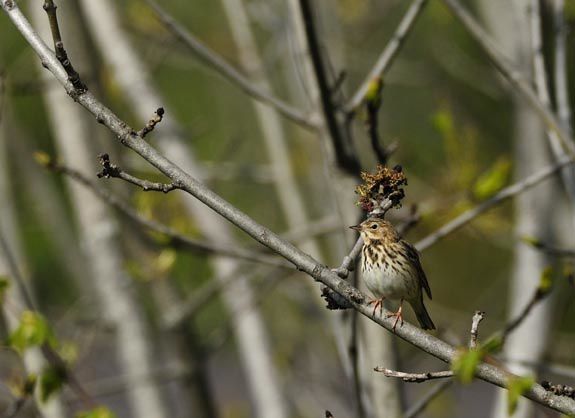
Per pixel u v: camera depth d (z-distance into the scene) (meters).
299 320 17.94
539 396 6.47
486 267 23.77
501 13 13.52
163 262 12.18
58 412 10.86
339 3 17.89
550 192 13.05
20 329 8.97
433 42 17.56
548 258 12.62
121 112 14.27
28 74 15.43
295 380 16.62
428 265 23.50
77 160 12.64
